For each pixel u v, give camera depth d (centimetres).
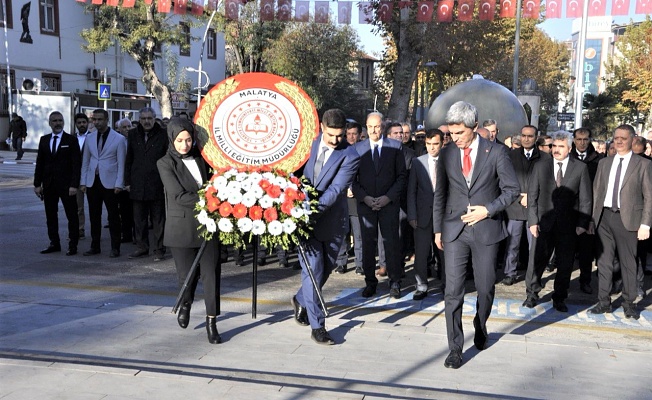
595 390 445
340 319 617
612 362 504
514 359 505
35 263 843
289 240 521
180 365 469
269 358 492
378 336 555
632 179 635
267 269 863
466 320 628
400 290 736
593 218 664
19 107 2889
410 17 2023
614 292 777
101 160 883
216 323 567
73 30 3309
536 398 429
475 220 485
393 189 701
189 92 3653
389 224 709
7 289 698
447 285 500
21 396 399
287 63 3959
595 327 623
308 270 519
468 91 1194
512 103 1180
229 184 495
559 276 679
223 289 746
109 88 2444
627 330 616
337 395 412
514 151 813
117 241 898
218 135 523
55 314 596
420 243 713
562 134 673
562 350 530
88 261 866
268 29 3155
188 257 534
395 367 480
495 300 729
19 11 3009
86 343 514
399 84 2184
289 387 423
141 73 3772
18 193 1602
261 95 523
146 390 413
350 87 4550
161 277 783
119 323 573
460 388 443
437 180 512
